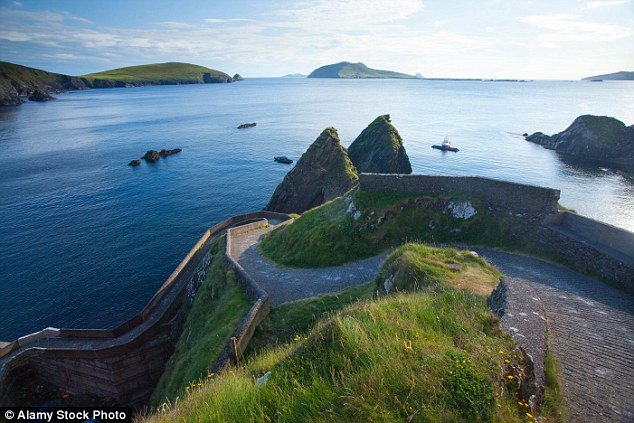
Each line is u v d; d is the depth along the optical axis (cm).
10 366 2577
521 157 8975
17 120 15250
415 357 730
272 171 8306
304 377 771
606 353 1042
